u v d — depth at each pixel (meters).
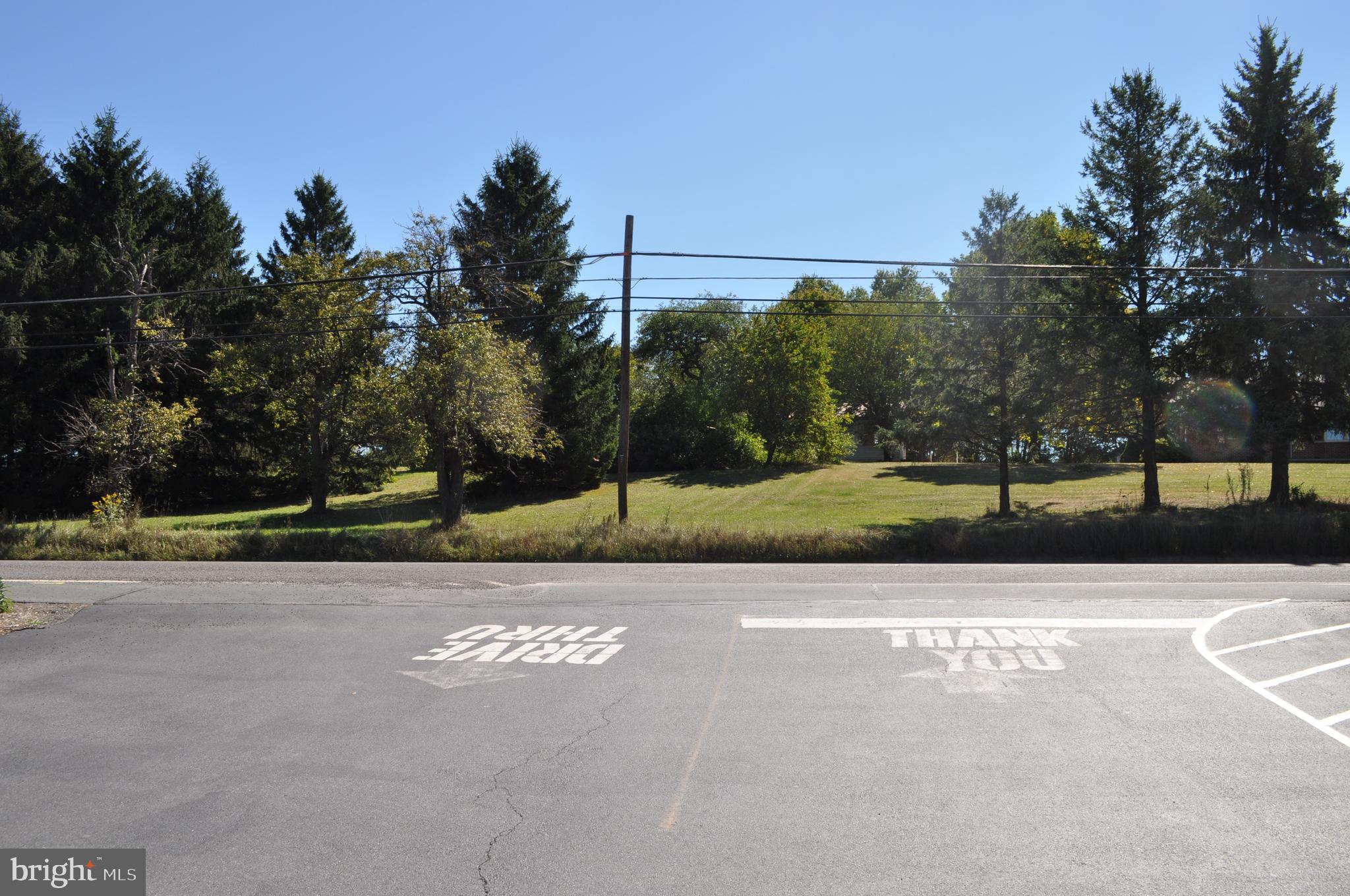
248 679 8.77
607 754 6.45
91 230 38.12
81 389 37.34
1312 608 11.31
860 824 5.18
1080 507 27.61
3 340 34.16
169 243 41.12
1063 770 5.98
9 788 6.06
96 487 29.16
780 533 19.41
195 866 4.86
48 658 9.77
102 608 12.70
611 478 43.47
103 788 6.03
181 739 7.02
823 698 7.71
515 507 34.59
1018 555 18.38
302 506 39.91
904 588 13.52
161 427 28.81
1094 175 25.78
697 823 5.25
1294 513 19.39
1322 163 23.91
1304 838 4.91
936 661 8.90
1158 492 26.64
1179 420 26.56
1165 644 9.45
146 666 9.37
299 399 31.27
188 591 14.21
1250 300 22.89
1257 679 8.10
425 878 4.64
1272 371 23.47
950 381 25.67
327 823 5.38
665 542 19.34
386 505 37.88
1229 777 5.81
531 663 9.17
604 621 11.33
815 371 46.50
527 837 5.11
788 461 47.22
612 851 4.91
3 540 21.78
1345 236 23.81
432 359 24.78
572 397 37.00
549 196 36.44
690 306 58.16
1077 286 25.34
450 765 6.31
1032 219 26.72
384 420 27.53
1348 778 5.77
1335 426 23.34
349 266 34.00
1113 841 4.91
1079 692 7.74
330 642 10.37
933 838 4.98
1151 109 25.05
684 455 46.84
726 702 7.65
